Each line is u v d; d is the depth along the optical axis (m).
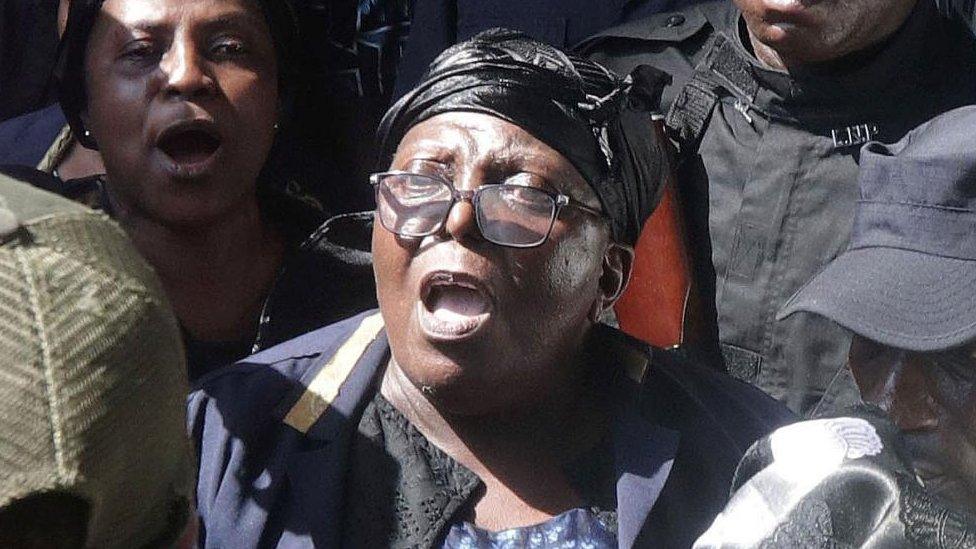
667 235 2.16
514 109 1.66
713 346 2.21
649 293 2.14
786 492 1.20
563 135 1.67
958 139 1.60
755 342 2.19
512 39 1.72
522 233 1.63
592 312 1.77
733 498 1.23
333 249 2.19
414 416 1.71
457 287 1.63
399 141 1.75
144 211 2.13
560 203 1.65
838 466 1.21
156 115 2.07
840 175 2.19
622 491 1.66
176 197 2.10
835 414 1.32
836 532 1.17
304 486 1.65
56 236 1.05
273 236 2.26
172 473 1.11
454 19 2.73
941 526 1.17
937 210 1.57
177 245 2.15
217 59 2.12
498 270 1.63
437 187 1.64
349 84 2.66
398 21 2.76
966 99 2.21
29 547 1.03
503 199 1.64
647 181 1.79
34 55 2.97
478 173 1.64
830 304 1.56
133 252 1.10
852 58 2.19
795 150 2.21
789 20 2.16
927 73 2.22
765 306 2.18
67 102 2.18
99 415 1.03
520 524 1.65
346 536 1.64
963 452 1.48
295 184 2.44
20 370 1.01
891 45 2.19
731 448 1.75
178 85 2.06
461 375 1.63
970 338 1.48
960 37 2.24
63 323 1.03
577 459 1.72
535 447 1.70
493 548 1.62
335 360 1.77
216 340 2.19
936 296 1.53
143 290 1.07
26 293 1.03
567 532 1.64
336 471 1.66
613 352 1.81
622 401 1.76
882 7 2.16
